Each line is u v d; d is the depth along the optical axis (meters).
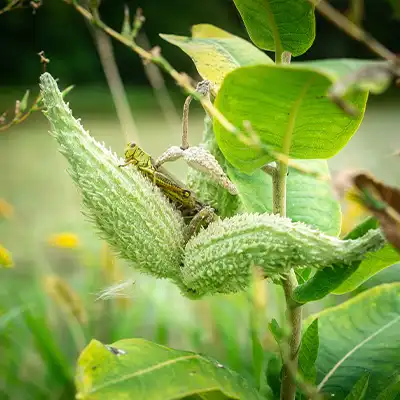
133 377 0.38
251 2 0.40
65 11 3.87
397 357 0.45
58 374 0.67
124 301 0.74
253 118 0.38
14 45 3.90
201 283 0.40
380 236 0.36
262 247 0.38
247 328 0.68
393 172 1.42
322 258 0.37
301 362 0.42
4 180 1.75
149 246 0.40
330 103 0.37
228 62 0.44
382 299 0.48
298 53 0.41
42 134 2.42
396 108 2.80
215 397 0.40
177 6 3.58
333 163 1.49
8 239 1.20
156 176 0.41
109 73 0.67
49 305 0.84
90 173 0.39
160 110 2.93
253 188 0.45
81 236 0.91
